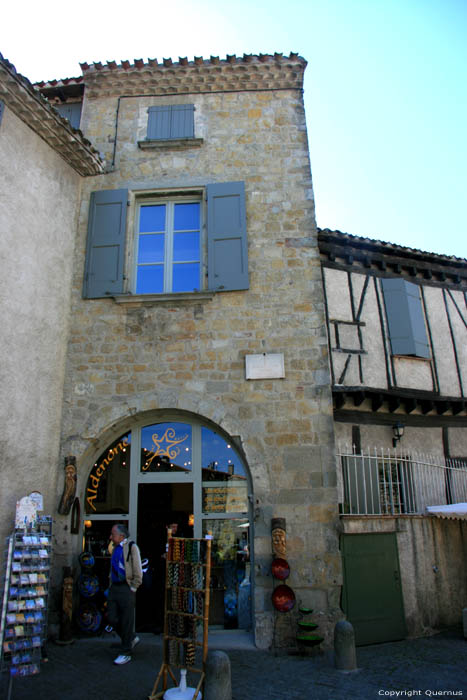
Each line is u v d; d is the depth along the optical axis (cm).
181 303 754
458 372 1003
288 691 488
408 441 939
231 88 873
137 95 879
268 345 729
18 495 625
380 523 744
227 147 836
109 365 736
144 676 522
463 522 853
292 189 806
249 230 784
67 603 632
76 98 926
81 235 805
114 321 754
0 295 627
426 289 1030
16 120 688
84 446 705
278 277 759
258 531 657
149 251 813
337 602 635
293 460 681
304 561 646
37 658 528
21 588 534
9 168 665
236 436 693
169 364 730
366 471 874
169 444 738
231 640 645
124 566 578
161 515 716
